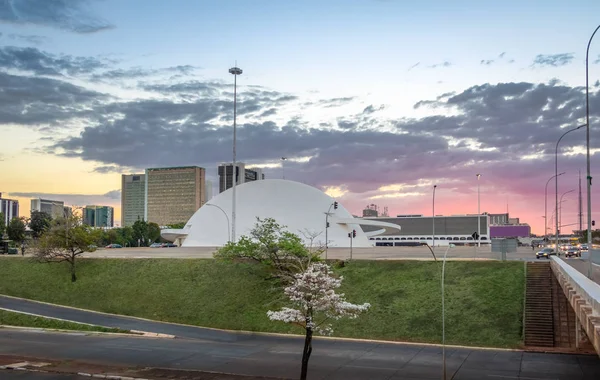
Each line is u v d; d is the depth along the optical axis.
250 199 122.25
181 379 36.38
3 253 114.12
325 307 34.56
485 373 38.09
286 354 44.81
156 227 196.38
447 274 60.06
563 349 45.28
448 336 49.66
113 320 60.34
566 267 44.03
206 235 121.00
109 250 106.12
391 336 51.09
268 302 60.50
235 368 39.84
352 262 66.44
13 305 67.56
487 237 196.62
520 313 51.38
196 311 61.38
